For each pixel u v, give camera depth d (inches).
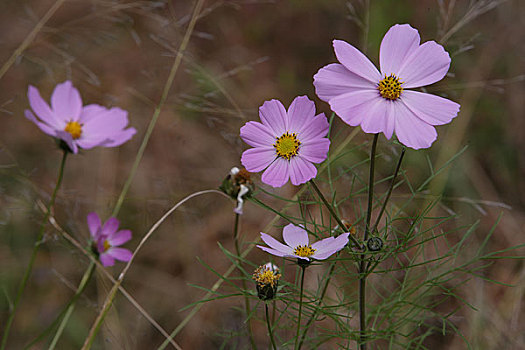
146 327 47.1
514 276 49.3
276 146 36.8
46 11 58.8
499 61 62.1
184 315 47.6
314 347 40.2
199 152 55.9
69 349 45.9
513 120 60.2
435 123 36.2
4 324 46.3
